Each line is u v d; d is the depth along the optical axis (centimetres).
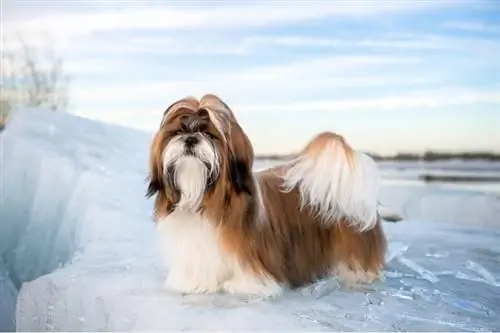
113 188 362
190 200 236
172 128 236
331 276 271
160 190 242
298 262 262
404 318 233
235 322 226
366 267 268
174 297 250
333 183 261
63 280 277
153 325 234
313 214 265
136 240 329
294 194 266
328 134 267
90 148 387
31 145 378
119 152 387
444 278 281
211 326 226
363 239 267
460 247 317
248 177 241
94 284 270
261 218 247
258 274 247
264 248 249
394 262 301
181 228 245
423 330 223
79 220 353
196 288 254
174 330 228
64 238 358
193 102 241
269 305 243
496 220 351
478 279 279
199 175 232
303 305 244
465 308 247
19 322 281
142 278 275
